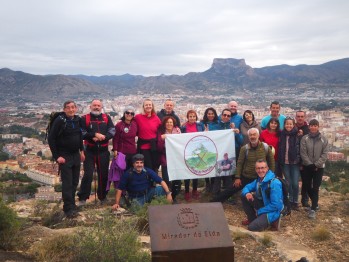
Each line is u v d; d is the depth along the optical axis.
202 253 2.54
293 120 5.20
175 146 5.41
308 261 3.40
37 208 5.09
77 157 4.66
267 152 5.11
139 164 4.92
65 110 4.49
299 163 5.20
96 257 3.00
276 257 3.63
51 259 3.10
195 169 5.43
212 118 5.86
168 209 2.75
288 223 4.76
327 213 5.22
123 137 5.26
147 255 3.10
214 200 5.41
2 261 2.93
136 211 4.48
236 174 5.21
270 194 4.51
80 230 3.62
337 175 21.89
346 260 3.66
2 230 3.45
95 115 5.03
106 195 5.62
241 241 4.04
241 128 5.73
